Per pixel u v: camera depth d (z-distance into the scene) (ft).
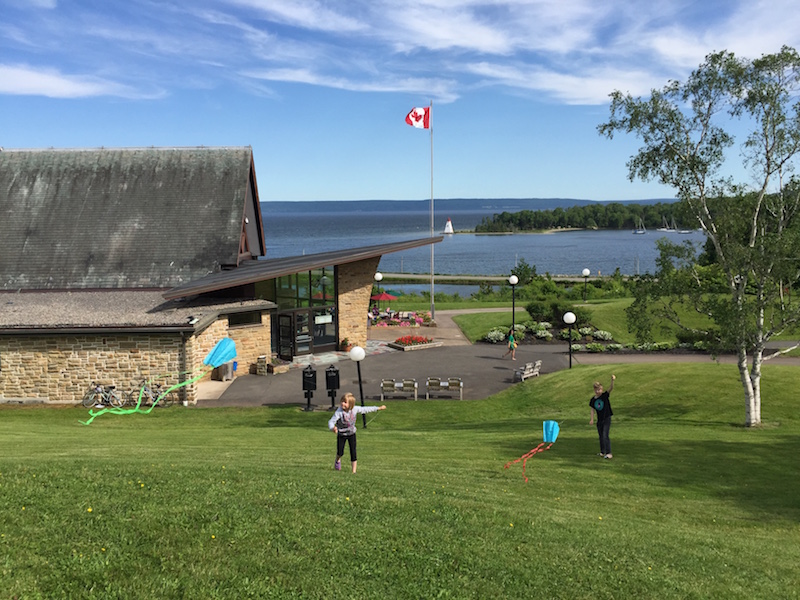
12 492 31.22
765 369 85.10
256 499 32.63
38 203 120.88
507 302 185.57
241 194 120.37
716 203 66.33
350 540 28.76
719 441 57.72
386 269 431.84
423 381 94.53
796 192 63.98
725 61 62.95
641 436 60.29
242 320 102.37
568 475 46.19
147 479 34.78
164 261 113.60
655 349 113.91
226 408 80.74
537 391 87.20
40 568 24.06
